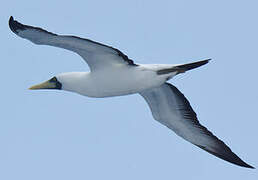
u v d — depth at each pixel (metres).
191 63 16.44
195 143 18.64
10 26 14.70
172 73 16.12
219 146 18.12
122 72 16.05
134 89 16.31
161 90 18.03
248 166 17.61
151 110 18.59
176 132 18.77
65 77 16.73
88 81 16.38
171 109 18.42
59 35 14.73
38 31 14.67
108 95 16.53
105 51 15.58
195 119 18.27
